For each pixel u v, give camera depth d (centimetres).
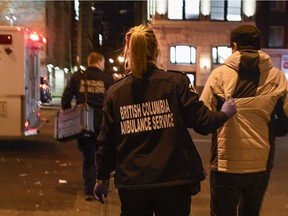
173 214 287
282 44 4147
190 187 288
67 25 5738
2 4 3650
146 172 281
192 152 290
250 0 4072
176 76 293
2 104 1016
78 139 650
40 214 584
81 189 726
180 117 288
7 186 737
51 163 943
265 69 346
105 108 301
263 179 353
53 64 4556
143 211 292
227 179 349
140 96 290
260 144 346
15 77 1013
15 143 1195
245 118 343
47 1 4238
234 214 362
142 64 289
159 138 285
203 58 4075
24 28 1014
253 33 352
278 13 4138
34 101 1123
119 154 292
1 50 1009
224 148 346
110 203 647
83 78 648
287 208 639
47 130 1489
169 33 4059
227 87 346
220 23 4069
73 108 634
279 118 358
